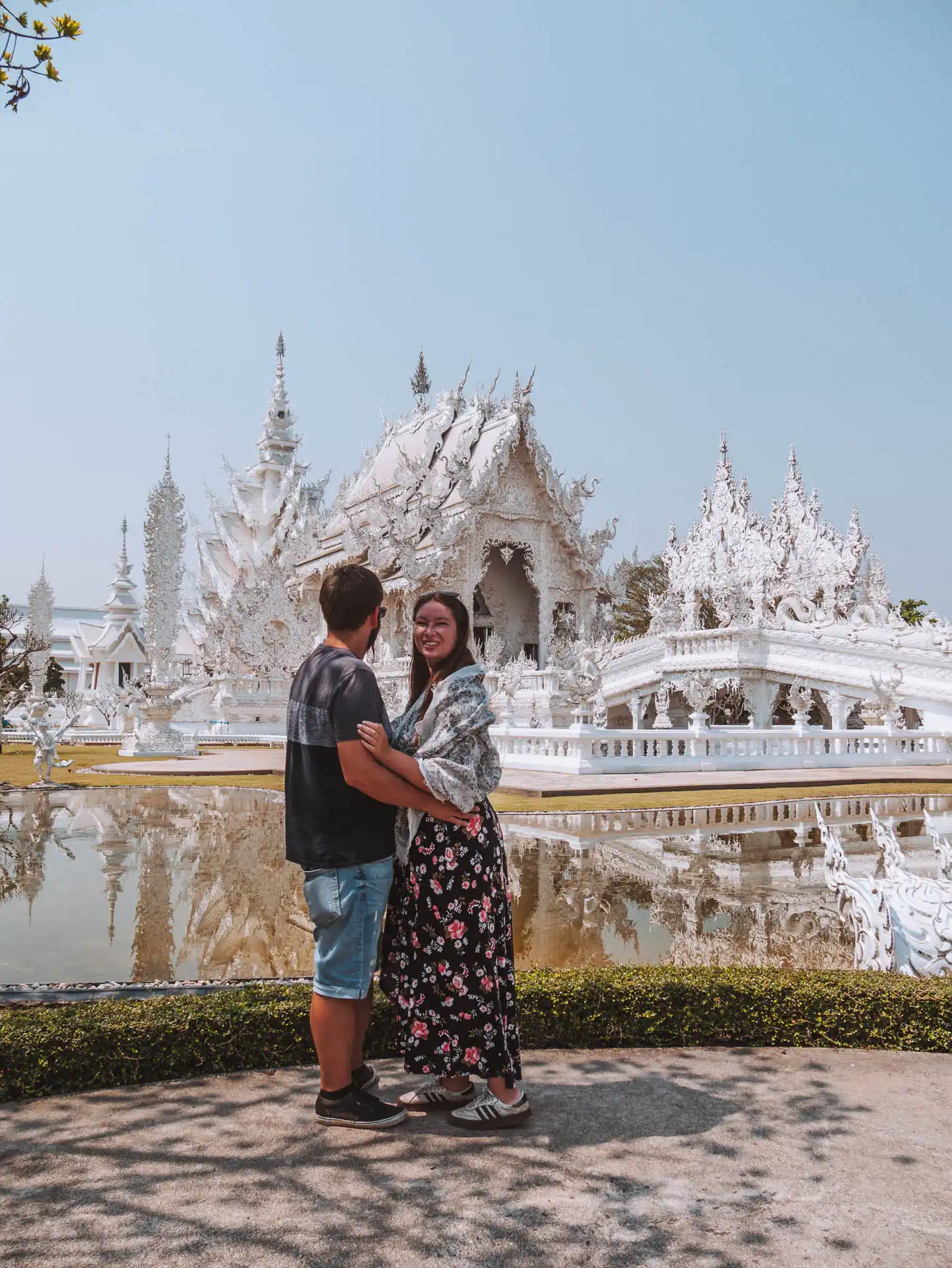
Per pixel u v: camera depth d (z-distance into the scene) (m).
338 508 43.09
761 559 49.22
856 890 5.48
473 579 32.88
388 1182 3.00
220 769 20.25
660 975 4.62
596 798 14.82
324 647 3.58
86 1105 3.62
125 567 50.22
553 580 34.16
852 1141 3.35
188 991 4.96
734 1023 4.41
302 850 3.39
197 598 50.75
